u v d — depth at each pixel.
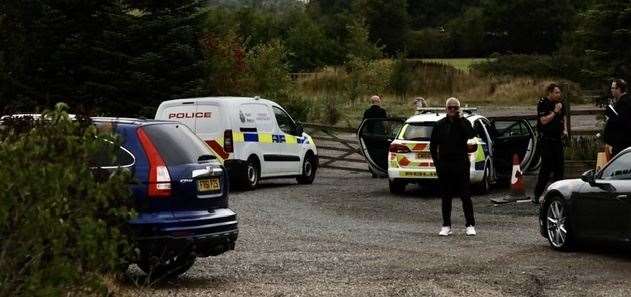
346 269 18.16
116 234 9.56
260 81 59.03
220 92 52.25
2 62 44.88
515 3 148.62
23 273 8.91
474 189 33.91
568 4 148.12
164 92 45.00
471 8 166.00
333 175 44.38
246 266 18.52
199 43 47.81
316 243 21.86
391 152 34.06
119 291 14.95
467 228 23.44
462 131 23.28
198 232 15.88
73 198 9.34
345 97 82.38
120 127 16.00
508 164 35.31
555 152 29.12
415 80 94.56
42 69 45.38
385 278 17.11
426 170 33.31
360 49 99.62
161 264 16.80
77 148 9.29
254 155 36.12
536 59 110.25
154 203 15.61
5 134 10.21
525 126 36.22
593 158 37.19
